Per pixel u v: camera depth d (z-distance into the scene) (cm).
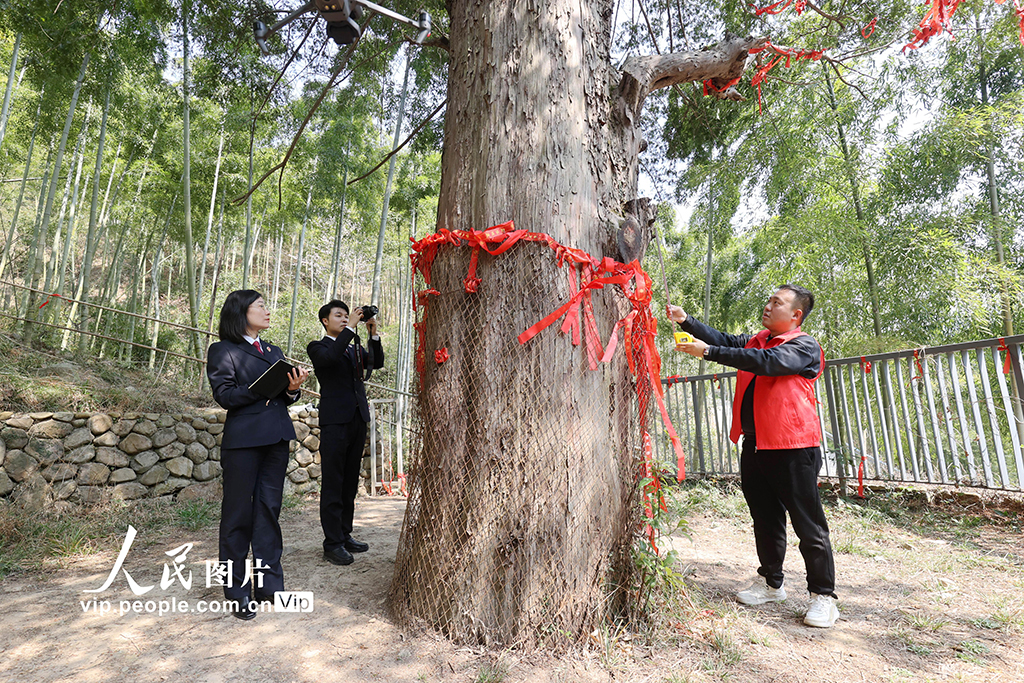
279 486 264
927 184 726
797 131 770
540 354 217
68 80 728
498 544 211
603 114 250
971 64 710
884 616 245
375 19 530
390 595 249
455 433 224
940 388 418
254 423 253
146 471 475
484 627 209
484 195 232
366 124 1073
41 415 429
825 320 781
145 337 1162
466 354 227
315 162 1061
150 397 564
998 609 247
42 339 751
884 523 408
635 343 245
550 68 234
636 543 235
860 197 777
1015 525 384
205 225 1358
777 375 235
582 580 213
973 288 663
